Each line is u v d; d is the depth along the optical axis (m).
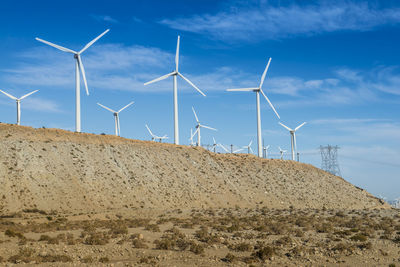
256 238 50.66
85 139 129.38
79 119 134.38
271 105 162.38
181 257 37.41
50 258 35.31
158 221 74.31
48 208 91.81
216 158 155.00
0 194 90.88
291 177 156.50
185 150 150.62
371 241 50.06
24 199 92.12
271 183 146.62
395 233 59.41
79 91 134.62
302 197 141.25
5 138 112.38
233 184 138.12
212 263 35.03
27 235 52.00
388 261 37.66
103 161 121.12
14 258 34.66
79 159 116.62
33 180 99.94
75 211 93.50
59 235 49.53
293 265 34.94
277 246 44.41
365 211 111.25
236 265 34.41
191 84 151.62
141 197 110.81
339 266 35.16
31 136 118.62
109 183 111.56
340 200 146.62
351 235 55.62
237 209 113.62
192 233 55.19
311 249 42.31
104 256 37.66
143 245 42.34
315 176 164.75
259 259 37.25
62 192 99.94
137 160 129.38
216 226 62.72
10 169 100.44
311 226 66.38
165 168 132.00
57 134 125.62
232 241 47.75
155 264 34.09
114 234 51.16
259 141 166.12
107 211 94.56
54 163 110.00
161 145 147.38
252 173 151.00
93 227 60.84
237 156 163.88
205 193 125.94
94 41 134.00
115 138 138.25
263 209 114.06
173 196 117.44
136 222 70.81
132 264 33.81
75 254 38.00
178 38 148.62
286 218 82.50
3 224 63.41
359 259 38.38
